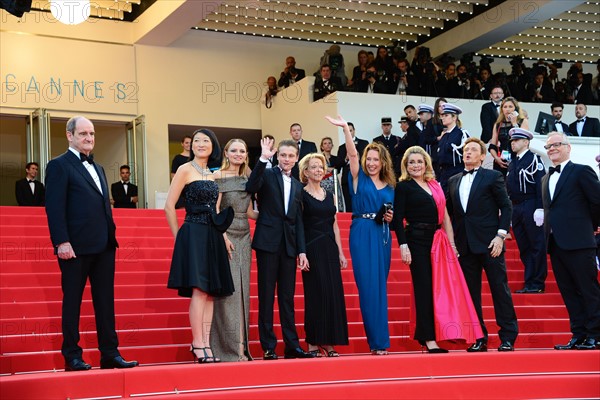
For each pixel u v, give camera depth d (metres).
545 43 18.36
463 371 5.99
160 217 10.92
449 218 7.02
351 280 8.91
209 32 16.67
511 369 6.07
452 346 7.18
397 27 17.25
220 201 6.42
